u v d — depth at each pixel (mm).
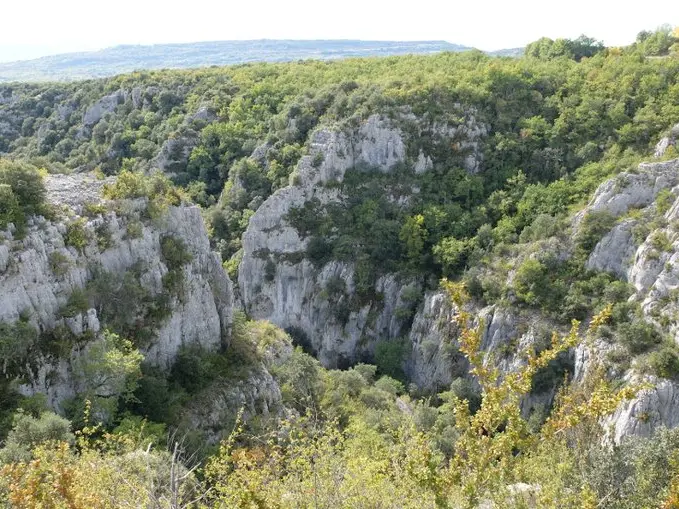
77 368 30031
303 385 44500
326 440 20562
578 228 60844
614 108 74562
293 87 97000
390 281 72375
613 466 19781
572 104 79625
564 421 15594
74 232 32062
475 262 65875
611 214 59781
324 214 76938
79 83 114312
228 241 80938
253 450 24312
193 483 21141
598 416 17031
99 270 33281
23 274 28797
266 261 76688
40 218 30844
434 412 48719
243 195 81438
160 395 33531
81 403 28875
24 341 27922
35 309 29344
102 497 16734
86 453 19812
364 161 79312
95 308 32750
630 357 47969
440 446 37750
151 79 106625
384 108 79812
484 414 14766
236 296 77812
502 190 75125
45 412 25766
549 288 58312
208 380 37438
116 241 34500
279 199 76312
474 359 14805
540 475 18500
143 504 16047
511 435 14438
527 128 78938
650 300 50594
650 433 43094
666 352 45562
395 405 51219
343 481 17688
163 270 36781
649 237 54406
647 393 43812
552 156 75062
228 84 102312
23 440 23422
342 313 73500
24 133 109500
